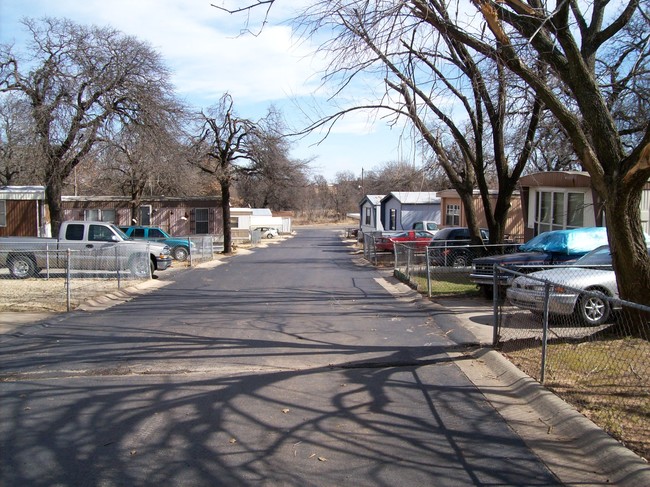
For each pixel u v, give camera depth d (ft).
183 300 45.70
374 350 26.89
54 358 25.80
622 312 25.48
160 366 24.29
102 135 70.44
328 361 24.95
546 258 41.39
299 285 57.11
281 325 33.88
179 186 118.83
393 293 50.16
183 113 76.07
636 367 20.99
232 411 18.43
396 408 18.58
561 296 29.71
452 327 32.07
